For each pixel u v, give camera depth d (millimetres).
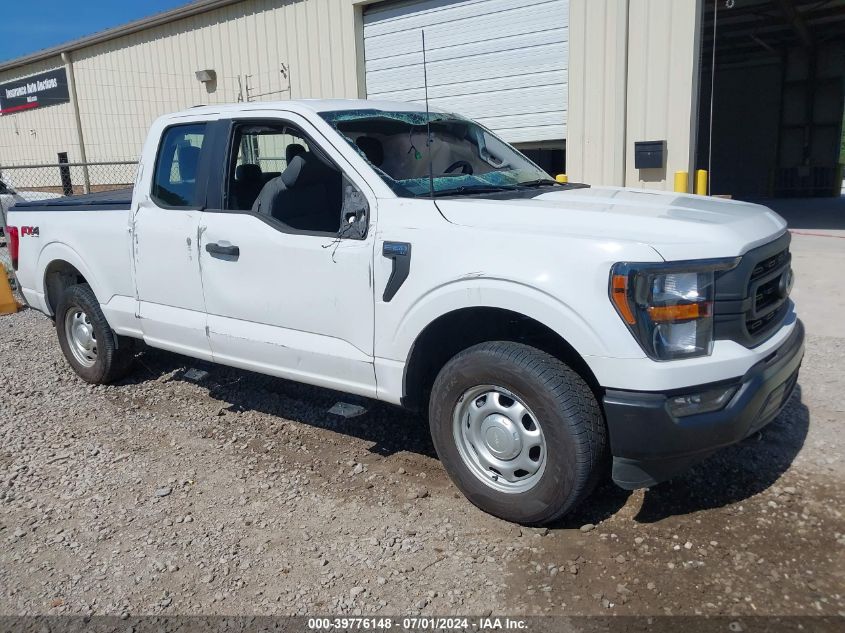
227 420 5121
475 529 3598
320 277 4020
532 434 3451
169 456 4590
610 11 9328
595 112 9680
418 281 3615
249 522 3762
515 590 3113
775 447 4320
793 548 3318
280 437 4805
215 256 4508
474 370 3518
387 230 3764
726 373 3154
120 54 16578
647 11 9023
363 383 3982
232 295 4469
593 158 9789
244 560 3430
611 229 3357
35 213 6004
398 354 3768
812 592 3006
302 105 4336
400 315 3703
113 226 5219
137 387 5840
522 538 3500
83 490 4188
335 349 4039
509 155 5125
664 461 3250
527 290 3281
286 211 4441
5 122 21156
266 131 4531
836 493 3787
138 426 5082
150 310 5047
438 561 3348
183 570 3373
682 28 8828
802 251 10281
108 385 5902
